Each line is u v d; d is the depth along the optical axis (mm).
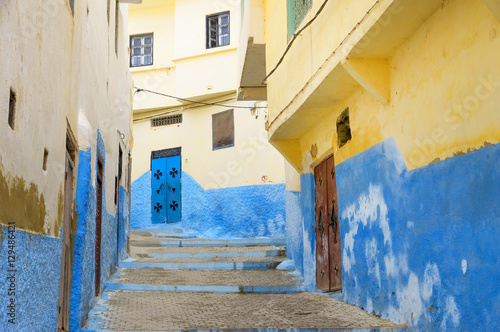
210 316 6242
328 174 8031
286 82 7895
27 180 3137
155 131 17625
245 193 15195
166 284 8547
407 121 5117
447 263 4340
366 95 6188
